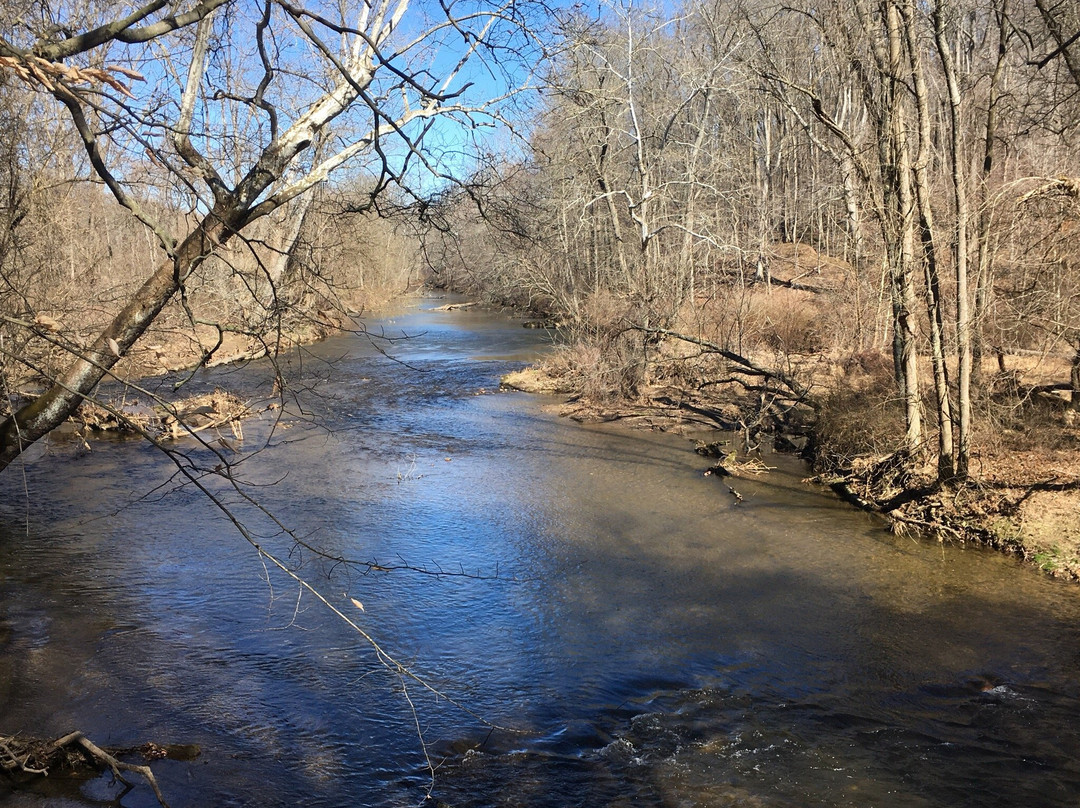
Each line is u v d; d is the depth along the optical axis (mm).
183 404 19312
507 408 22234
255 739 6840
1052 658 8438
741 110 32375
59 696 7375
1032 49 13281
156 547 11258
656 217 25719
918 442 13555
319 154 11242
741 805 6074
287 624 9055
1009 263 12508
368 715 7273
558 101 16703
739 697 7703
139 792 6078
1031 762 6645
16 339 7191
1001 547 11383
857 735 7074
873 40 12945
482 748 6816
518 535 12164
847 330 22484
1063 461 12953
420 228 7977
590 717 7332
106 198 20484
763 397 18906
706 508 13508
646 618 9406
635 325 20953
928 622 9289
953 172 12250
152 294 7199
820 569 10867
